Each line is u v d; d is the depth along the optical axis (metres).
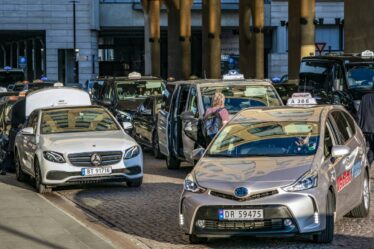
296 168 12.82
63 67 115.31
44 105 27.39
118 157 20.42
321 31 113.69
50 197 19.81
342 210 13.91
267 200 12.25
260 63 73.00
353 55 31.30
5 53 154.00
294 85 40.28
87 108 23.09
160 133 27.03
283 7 113.69
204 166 13.55
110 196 19.75
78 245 13.05
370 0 45.12
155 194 19.86
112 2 113.88
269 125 14.66
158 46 89.94
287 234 12.27
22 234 14.09
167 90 27.42
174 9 83.44
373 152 20.59
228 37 117.88
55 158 20.03
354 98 28.67
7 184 23.22
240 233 12.38
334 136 14.60
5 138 27.28
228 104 22.56
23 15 113.12
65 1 113.69
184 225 12.95
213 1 72.75
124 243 13.45
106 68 124.50
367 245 12.86
